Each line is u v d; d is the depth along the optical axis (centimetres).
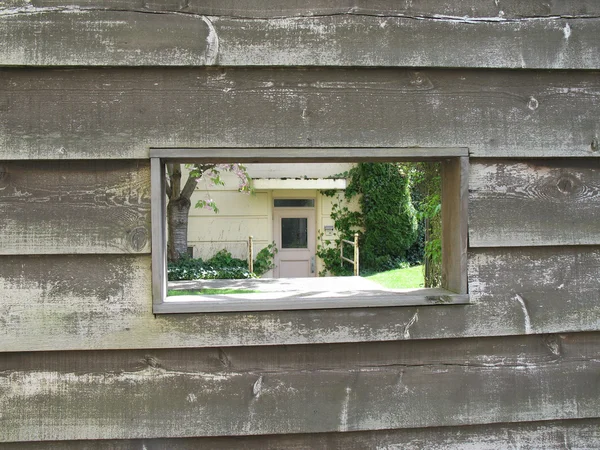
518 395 136
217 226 841
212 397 129
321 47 129
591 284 137
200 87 127
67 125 124
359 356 133
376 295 134
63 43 123
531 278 135
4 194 122
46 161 124
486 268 134
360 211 902
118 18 124
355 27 130
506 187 134
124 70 126
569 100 136
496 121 134
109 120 125
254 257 846
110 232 125
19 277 124
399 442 135
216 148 127
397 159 138
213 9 127
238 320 128
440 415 134
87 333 125
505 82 134
